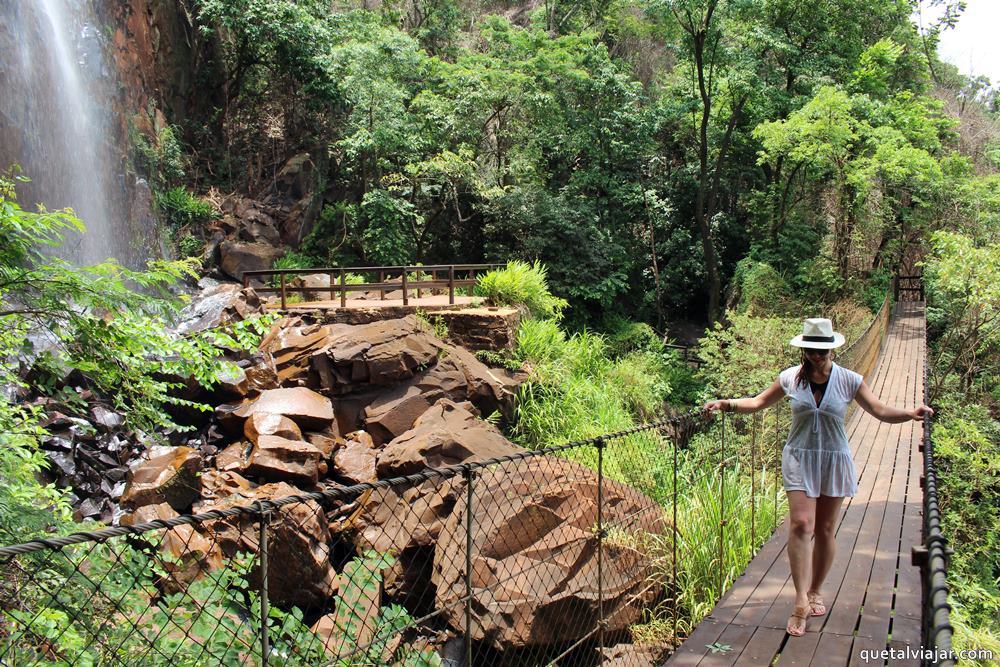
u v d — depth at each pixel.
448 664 5.60
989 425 15.89
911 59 27.08
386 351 10.78
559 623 5.56
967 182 21.66
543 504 6.59
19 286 4.30
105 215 14.74
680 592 5.82
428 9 27.39
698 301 25.98
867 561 5.19
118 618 3.39
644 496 7.02
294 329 11.73
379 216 19.83
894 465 7.90
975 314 17.48
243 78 21.45
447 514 7.44
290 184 20.08
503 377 12.59
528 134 23.45
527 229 21.55
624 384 15.45
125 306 4.76
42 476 7.70
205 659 3.41
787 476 4.20
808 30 24.17
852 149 22.17
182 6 19.75
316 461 9.06
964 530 11.00
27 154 12.63
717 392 15.54
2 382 5.03
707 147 25.03
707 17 21.39
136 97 16.94
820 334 4.07
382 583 6.61
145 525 2.16
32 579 2.96
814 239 23.70
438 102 21.08
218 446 9.60
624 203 23.67
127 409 5.32
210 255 17.45
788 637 4.09
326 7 22.14
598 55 24.23
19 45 12.64
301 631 3.94
